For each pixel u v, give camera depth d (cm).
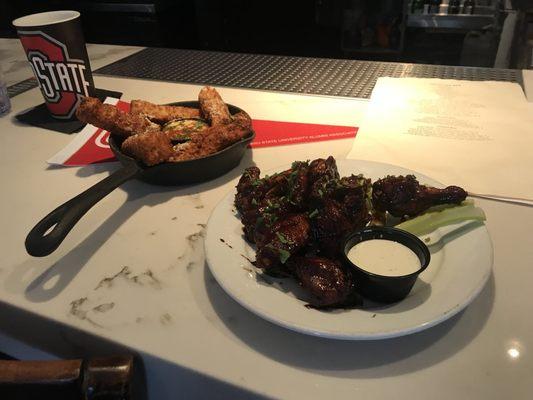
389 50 146
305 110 62
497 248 37
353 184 35
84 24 144
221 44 156
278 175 39
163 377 30
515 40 123
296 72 75
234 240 35
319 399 26
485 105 60
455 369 28
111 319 32
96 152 54
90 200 38
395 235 34
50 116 64
